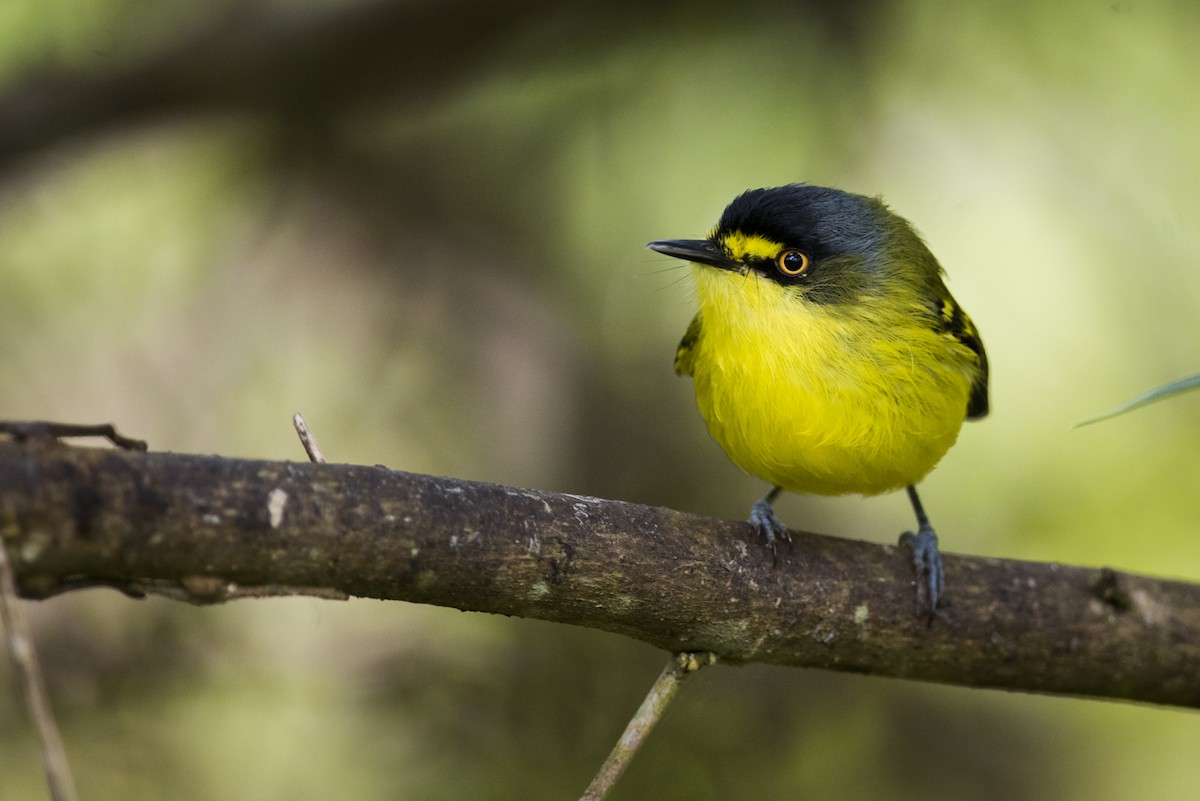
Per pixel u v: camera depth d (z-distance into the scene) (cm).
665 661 1065
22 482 488
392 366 1197
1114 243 1197
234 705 1042
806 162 1200
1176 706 771
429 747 1030
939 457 882
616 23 1261
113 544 508
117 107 1307
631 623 649
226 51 1288
